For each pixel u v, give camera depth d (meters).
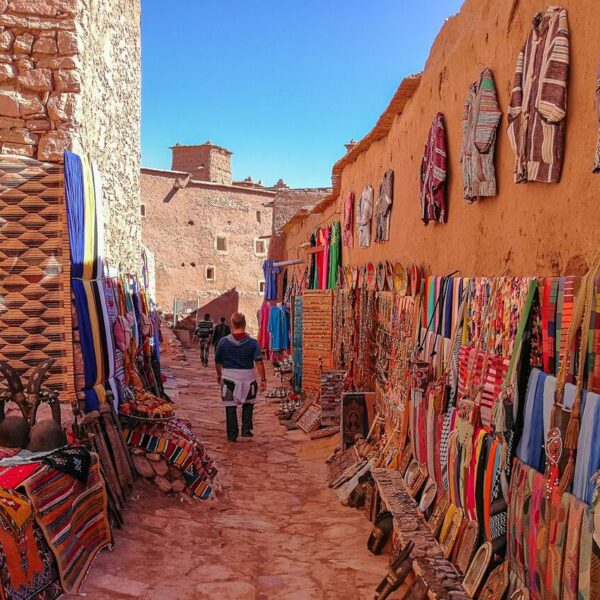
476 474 3.13
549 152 2.79
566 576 2.21
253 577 4.14
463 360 3.70
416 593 3.14
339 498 5.79
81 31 5.30
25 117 5.10
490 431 3.14
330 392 8.77
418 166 5.61
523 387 2.79
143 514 4.98
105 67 6.64
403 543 3.70
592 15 2.53
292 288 16.61
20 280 5.03
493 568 2.90
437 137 4.80
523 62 3.10
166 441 5.60
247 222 34.28
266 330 20.66
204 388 13.20
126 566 4.04
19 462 3.57
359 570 4.21
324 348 10.20
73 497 3.79
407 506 4.20
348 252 9.88
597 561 2.04
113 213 7.23
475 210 4.04
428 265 5.23
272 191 35.09
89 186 5.47
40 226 5.04
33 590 3.21
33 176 5.05
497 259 3.62
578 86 2.64
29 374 5.01
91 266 5.54
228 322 33.47
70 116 5.15
